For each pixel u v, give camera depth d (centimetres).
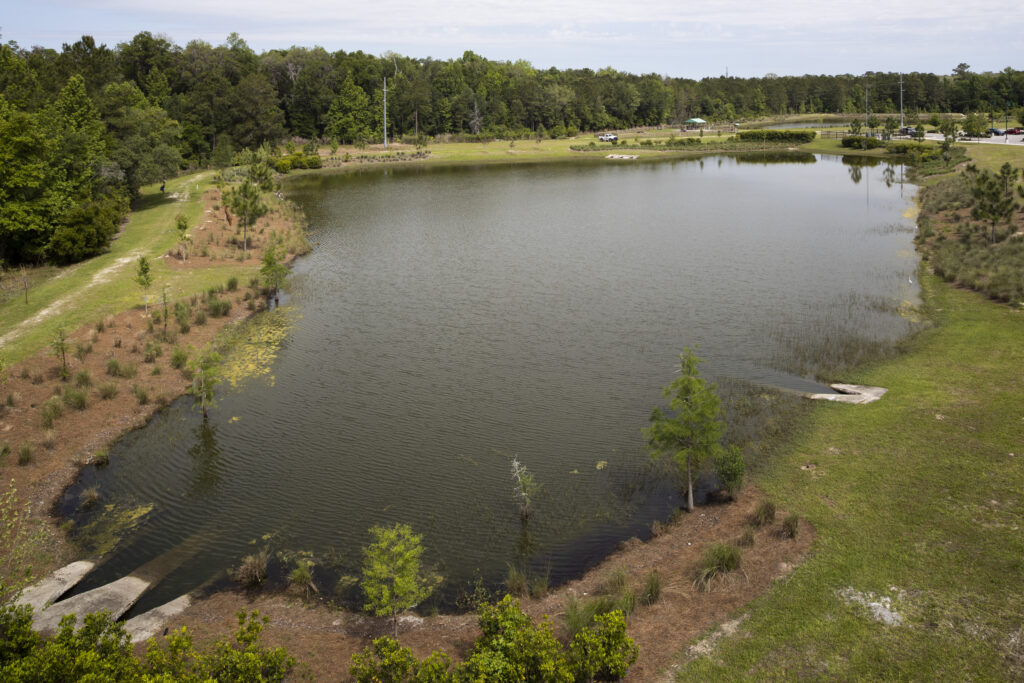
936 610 1977
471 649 1927
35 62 11562
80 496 2814
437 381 3769
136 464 3038
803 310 4684
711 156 14962
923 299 4747
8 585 2247
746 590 2114
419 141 16538
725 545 2273
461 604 2172
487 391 3634
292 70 17125
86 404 3469
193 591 2266
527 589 2216
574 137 19600
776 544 2320
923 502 2475
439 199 9756
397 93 17875
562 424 3275
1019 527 2289
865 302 4778
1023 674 1742
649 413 3356
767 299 4950
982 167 9531
